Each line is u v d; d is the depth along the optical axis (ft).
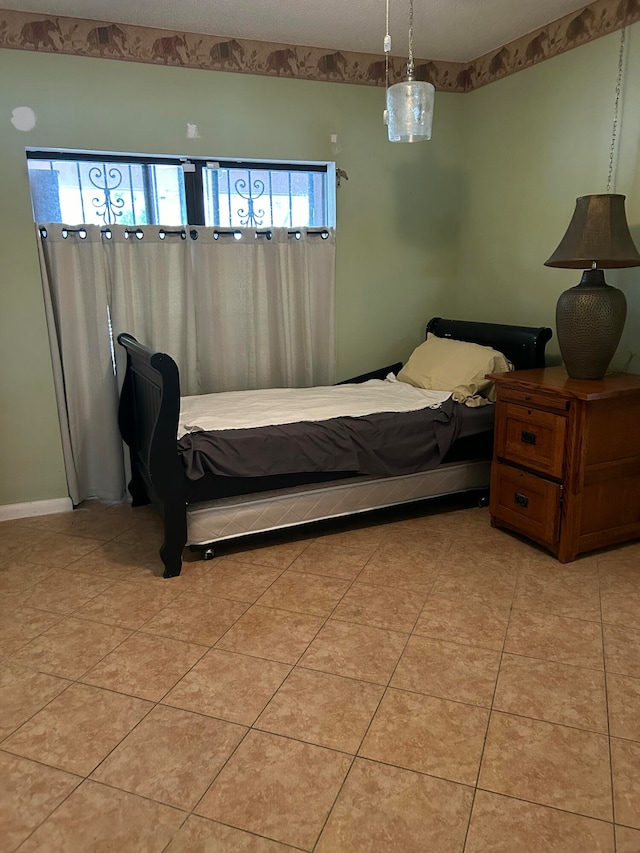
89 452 11.30
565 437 8.23
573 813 4.63
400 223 12.62
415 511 10.68
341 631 7.02
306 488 9.26
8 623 7.31
